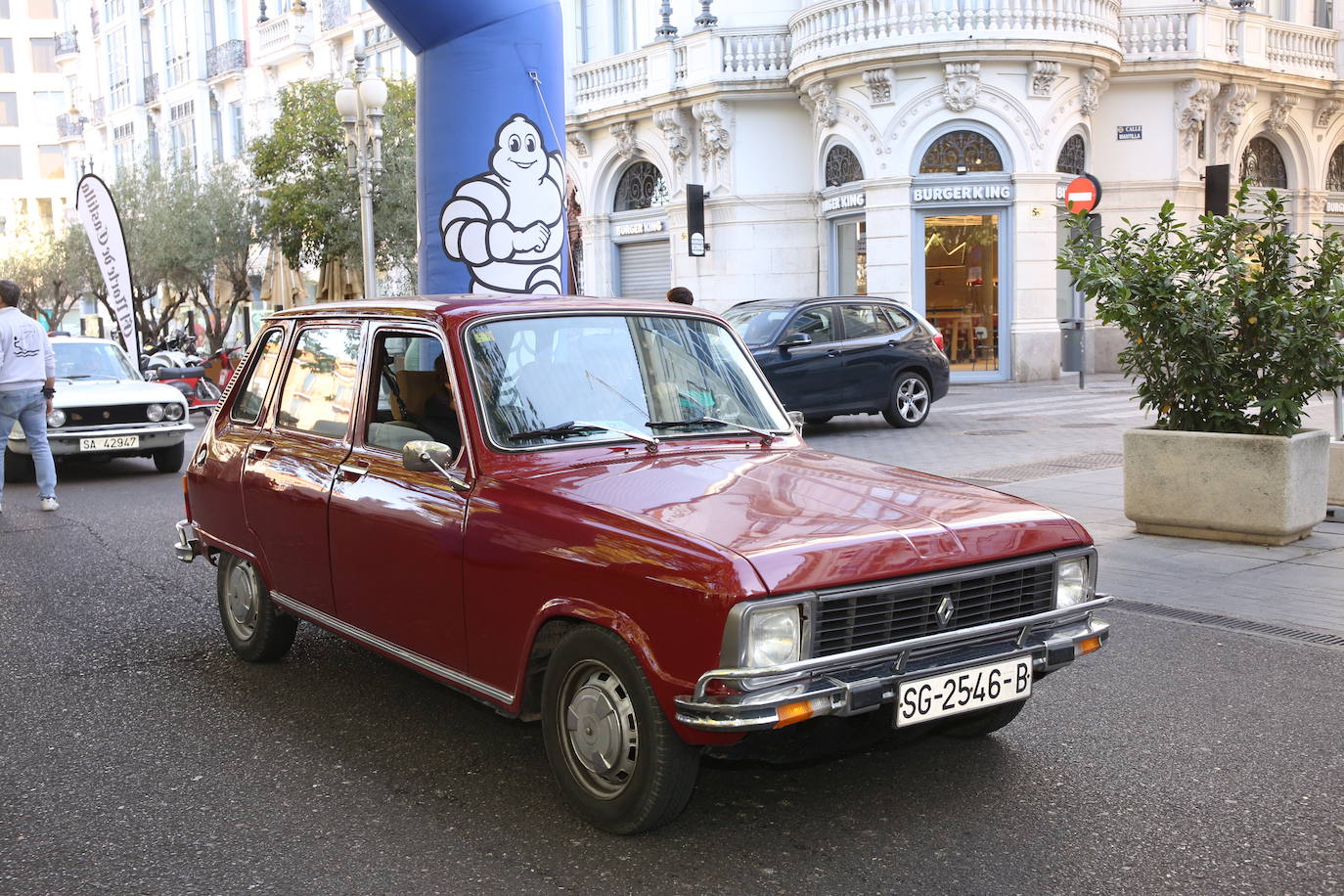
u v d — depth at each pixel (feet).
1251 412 27.76
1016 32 74.49
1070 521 13.35
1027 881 11.37
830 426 54.75
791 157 85.81
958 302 78.89
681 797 11.82
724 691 10.77
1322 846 12.13
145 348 97.96
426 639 14.23
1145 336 27.17
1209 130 87.81
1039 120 76.59
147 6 172.04
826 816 12.95
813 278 86.17
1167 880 11.39
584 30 98.02
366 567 15.11
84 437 42.78
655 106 88.74
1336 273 25.63
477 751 15.10
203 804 13.56
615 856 11.97
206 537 19.43
